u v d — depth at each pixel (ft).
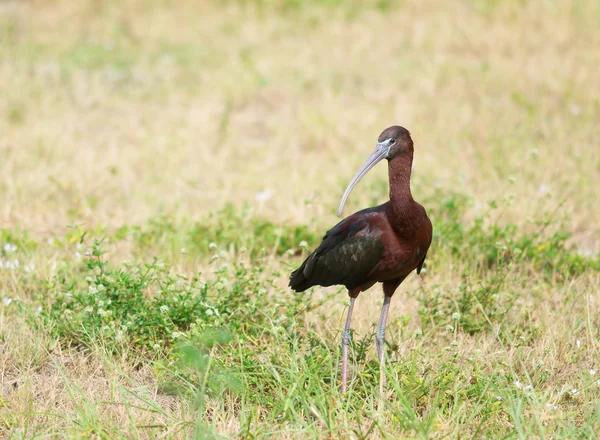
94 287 30.01
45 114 57.26
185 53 69.82
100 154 51.65
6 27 72.28
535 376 28.04
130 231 40.22
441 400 26.13
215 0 79.87
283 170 49.65
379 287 35.04
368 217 27.14
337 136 54.49
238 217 41.93
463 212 42.16
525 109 55.93
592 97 56.13
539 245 37.68
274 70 66.03
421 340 29.96
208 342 27.04
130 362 29.01
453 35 70.90
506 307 32.04
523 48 67.46
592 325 31.40
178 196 45.65
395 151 26.76
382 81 63.67
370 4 79.66
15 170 48.26
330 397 25.55
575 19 71.41
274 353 27.55
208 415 26.48
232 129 57.21
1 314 31.63
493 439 24.35
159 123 57.00
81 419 25.09
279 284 34.94
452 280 35.55
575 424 25.53
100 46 70.33
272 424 25.12
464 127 53.72
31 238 39.47
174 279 31.07
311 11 78.48
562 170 46.88
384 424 24.58
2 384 28.19
